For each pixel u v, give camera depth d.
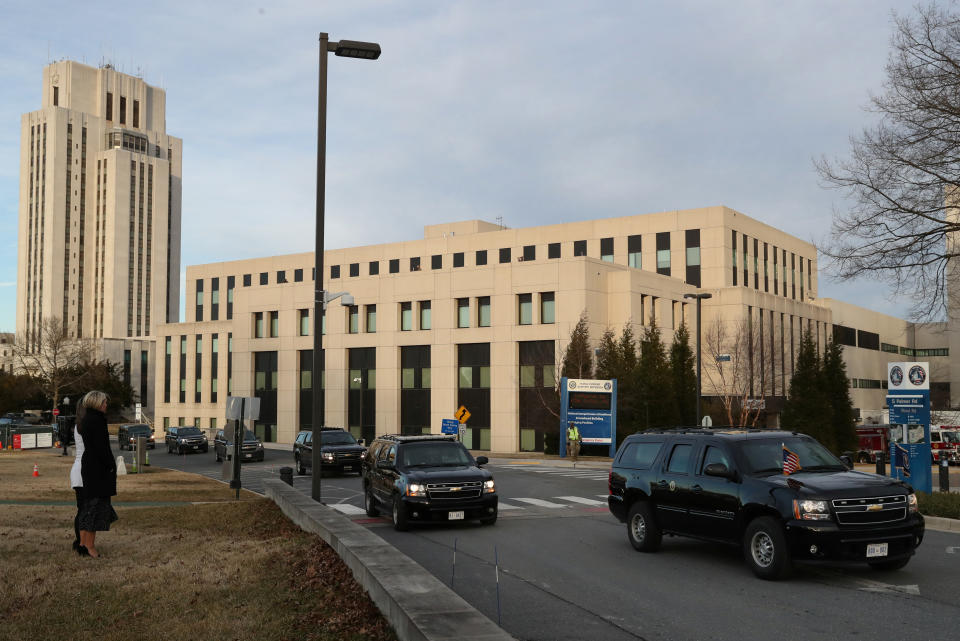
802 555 10.24
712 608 9.03
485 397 54.81
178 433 56.72
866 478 10.88
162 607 8.55
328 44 18.36
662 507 12.66
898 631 8.01
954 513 16.19
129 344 138.50
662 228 68.94
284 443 65.06
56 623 7.97
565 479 30.19
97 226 161.25
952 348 90.50
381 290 60.16
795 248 81.25
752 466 11.48
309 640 7.13
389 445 18.05
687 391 48.56
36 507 19.14
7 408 104.38
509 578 10.80
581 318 48.81
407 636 6.54
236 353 69.88
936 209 25.16
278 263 91.44
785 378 70.12
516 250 75.00
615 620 8.50
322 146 18.45
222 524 15.50
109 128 167.38
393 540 14.75
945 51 24.41
